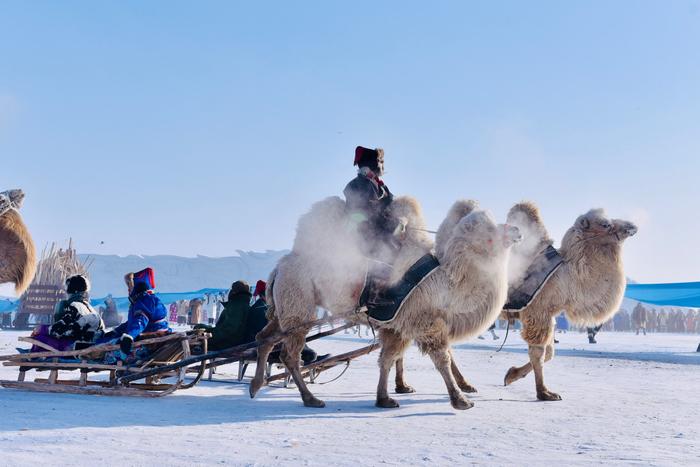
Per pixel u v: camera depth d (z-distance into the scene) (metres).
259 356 9.05
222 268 91.25
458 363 16.75
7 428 6.05
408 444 5.86
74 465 4.73
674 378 13.56
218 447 5.52
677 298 26.56
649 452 5.61
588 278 9.48
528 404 8.86
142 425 6.50
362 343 25.86
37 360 9.01
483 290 8.00
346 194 8.58
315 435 6.23
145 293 9.53
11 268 8.12
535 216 9.67
